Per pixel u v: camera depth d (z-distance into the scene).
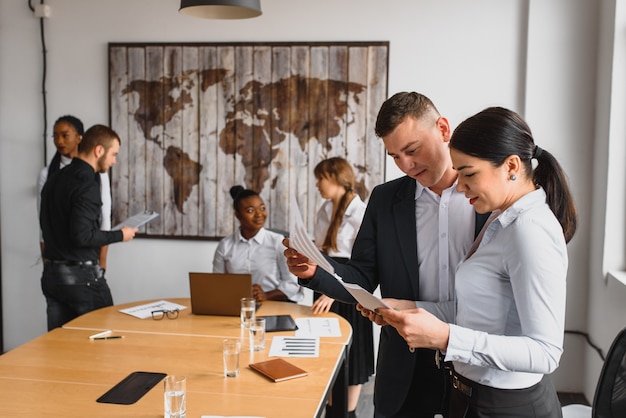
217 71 4.39
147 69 4.46
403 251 2.07
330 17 4.27
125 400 2.01
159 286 4.63
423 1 4.18
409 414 2.09
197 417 1.89
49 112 4.60
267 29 4.34
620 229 3.65
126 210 4.58
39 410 1.94
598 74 3.90
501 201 1.58
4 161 4.66
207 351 2.54
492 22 4.12
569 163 4.02
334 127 4.32
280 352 2.51
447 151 1.94
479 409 1.71
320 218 4.05
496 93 4.16
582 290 4.05
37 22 4.56
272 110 4.37
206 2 2.78
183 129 4.47
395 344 2.06
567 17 3.96
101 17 4.50
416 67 4.22
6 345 4.80
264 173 4.42
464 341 1.53
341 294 2.11
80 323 2.94
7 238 4.71
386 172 4.31
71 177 3.53
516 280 1.54
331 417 2.79
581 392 4.12
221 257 3.71
